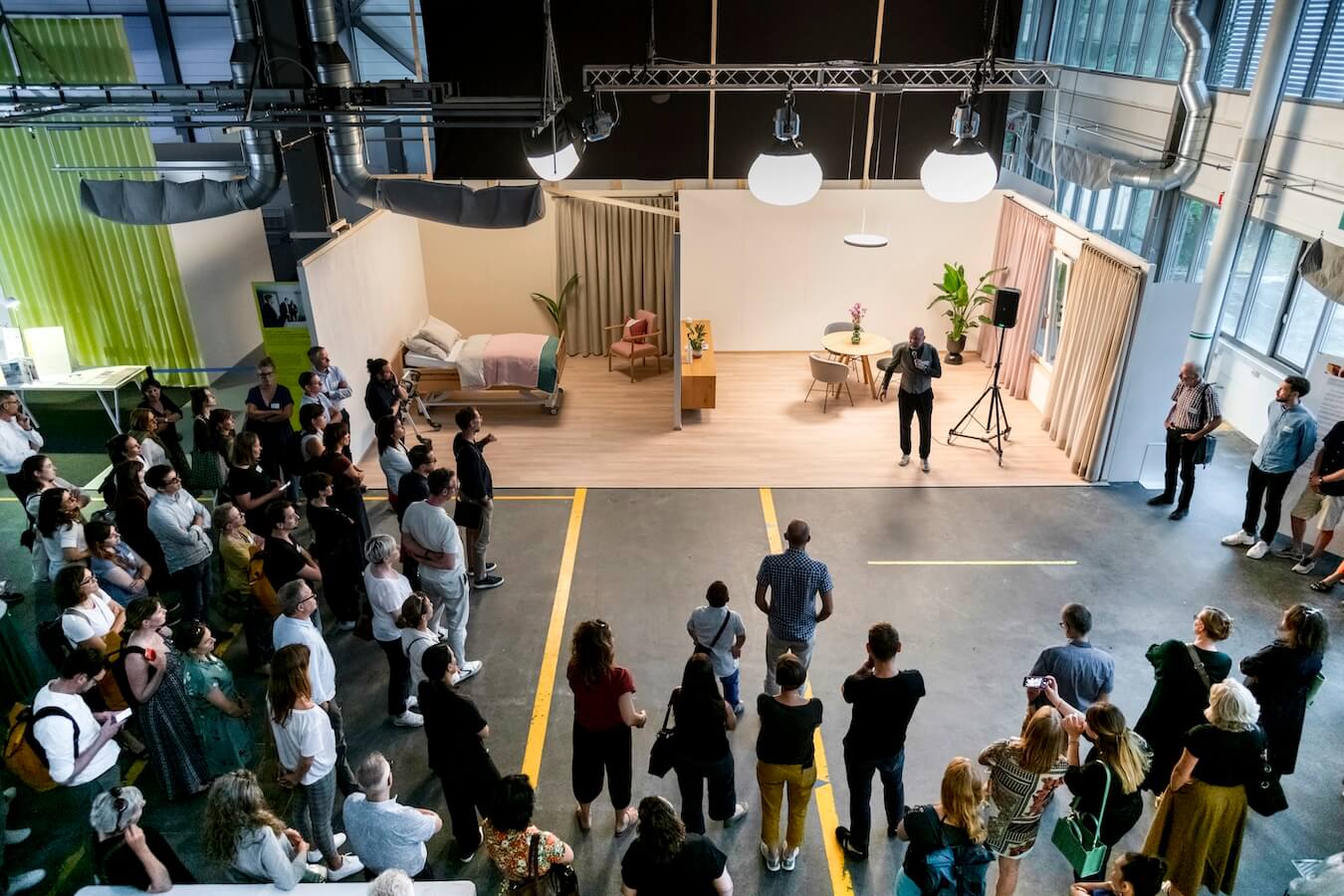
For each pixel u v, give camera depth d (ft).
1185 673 15.64
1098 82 38.65
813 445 32.45
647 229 38.63
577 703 15.35
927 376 29.04
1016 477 30.12
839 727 19.29
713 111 35.96
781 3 33.53
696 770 14.76
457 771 14.62
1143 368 28.04
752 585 24.18
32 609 22.81
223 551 19.03
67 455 31.24
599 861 16.17
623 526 27.12
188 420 34.30
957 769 11.97
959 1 33.55
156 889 11.88
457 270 39.75
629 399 36.50
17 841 16.28
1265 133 28.14
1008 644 21.85
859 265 39.96
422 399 35.12
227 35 46.65
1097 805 13.14
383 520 27.61
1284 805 13.94
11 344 31.07
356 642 22.02
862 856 16.08
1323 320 28.99
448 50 33.55
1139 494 28.99
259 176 27.78
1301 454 23.90
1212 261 30.45
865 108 36.01
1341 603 23.29
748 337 41.63
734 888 15.58
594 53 33.86
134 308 35.88
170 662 16.19
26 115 24.54
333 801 15.58
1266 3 28.96
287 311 31.83
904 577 24.49
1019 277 36.58
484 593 23.95
